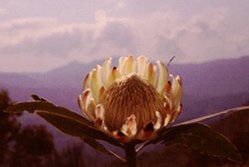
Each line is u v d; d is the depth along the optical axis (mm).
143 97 628
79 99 626
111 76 676
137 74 676
